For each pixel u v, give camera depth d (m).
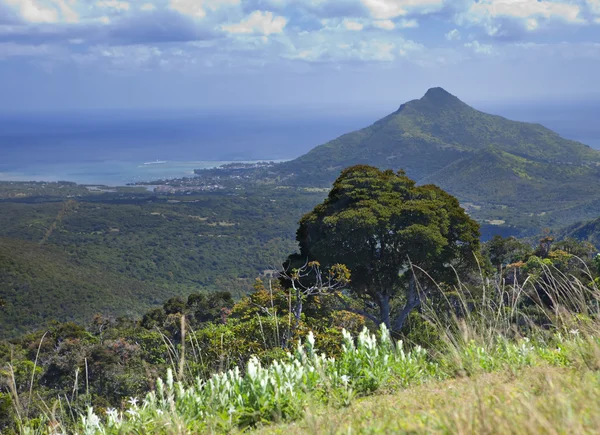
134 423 3.79
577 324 4.48
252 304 15.14
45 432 4.03
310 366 3.99
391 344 4.48
